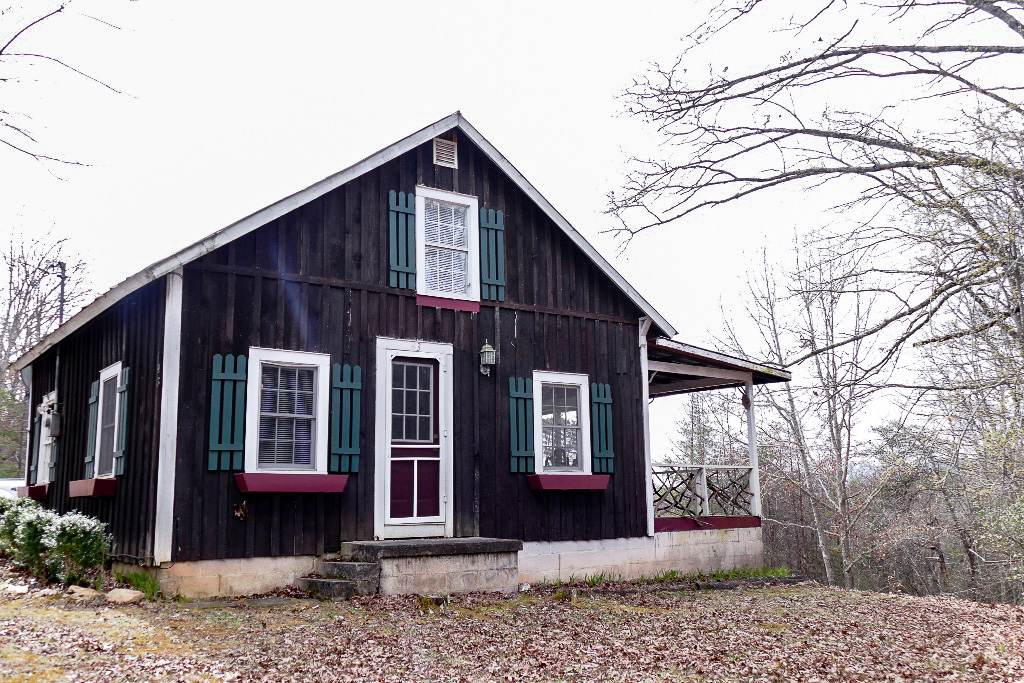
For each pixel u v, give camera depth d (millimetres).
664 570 14195
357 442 11289
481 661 7406
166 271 10031
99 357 12719
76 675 6402
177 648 7332
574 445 13547
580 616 9852
